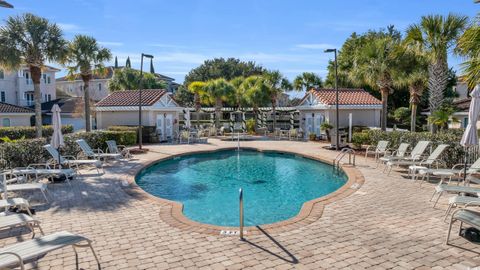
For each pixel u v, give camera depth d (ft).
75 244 16.90
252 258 17.67
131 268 16.67
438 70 54.44
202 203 34.32
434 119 53.36
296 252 18.35
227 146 74.54
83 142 48.57
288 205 33.58
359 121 91.09
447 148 42.32
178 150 67.56
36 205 28.12
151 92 92.38
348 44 132.46
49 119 141.08
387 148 52.31
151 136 84.07
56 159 39.34
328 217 24.27
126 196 31.07
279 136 98.99
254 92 110.63
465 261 17.10
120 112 90.22
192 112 146.30
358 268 16.43
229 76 213.05
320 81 141.69
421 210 25.89
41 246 15.31
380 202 28.22
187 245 19.47
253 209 32.12
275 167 55.01
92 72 78.23
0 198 28.99
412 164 39.99
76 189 33.88
